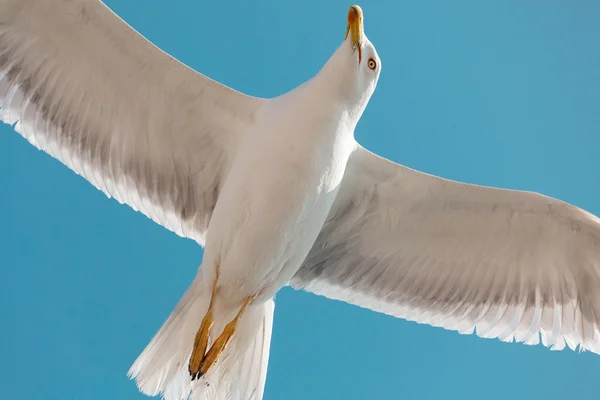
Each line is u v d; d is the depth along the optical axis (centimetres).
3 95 1234
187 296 1184
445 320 1348
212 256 1152
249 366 1178
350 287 1350
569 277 1296
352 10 1206
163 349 1172
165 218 1290
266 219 1128
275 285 1170
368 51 1202
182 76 1213
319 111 1162
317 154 1142
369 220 1294
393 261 1335
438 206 1273
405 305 1350
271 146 1144
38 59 1227
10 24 1205
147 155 1269
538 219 1262
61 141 1259
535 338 1317
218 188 1262
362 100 1199
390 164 1244
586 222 1246
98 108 1251
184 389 1166
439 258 1323
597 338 1298
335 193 1172
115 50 1208
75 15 1188
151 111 1243
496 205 1260
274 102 1198
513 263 1309
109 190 1280
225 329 1154
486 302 1331
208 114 1228
